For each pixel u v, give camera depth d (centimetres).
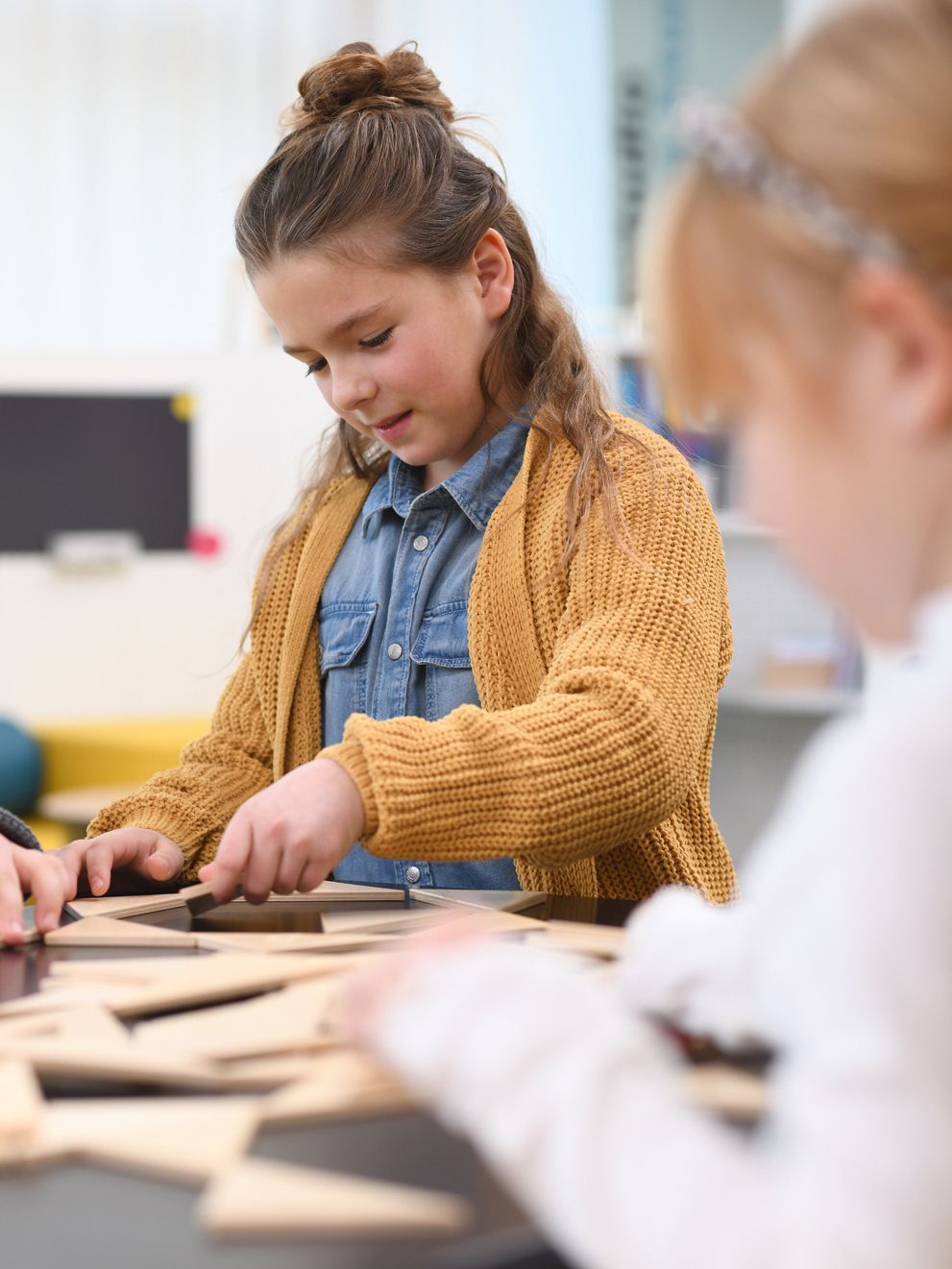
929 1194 34
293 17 385
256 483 297
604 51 404
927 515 39
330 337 103
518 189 400
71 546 286
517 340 110
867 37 41
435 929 46
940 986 35
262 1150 45
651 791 85
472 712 85
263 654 118
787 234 41
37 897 78
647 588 94
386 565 113
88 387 288
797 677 306
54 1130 45
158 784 109
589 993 42
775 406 42
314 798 79
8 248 361
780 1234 34
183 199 376
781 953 39
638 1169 37
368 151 101
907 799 36
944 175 38
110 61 368
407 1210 39
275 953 69
